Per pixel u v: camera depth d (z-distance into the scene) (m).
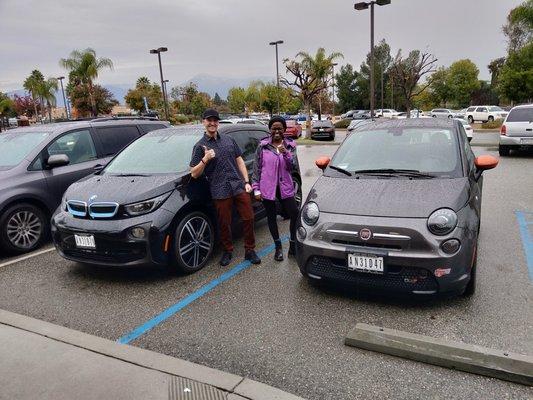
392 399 2.58
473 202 3.79
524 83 30.86
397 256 3.35
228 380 2.76
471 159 4.59
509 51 34.00
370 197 3.77
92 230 4.27
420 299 3.76
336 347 3.15
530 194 7.72
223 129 5.62
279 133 4.65
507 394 2.57
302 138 27.19
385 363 2.93
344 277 3.61
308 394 2.67
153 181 4.57
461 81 61.97
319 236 3.68
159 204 4.35
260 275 4.54
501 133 12.90
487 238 5.34
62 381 2.81
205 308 3.85
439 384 2.69
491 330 3.24
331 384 2.75
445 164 4.13
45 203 5.86
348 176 4.30
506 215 6.37
